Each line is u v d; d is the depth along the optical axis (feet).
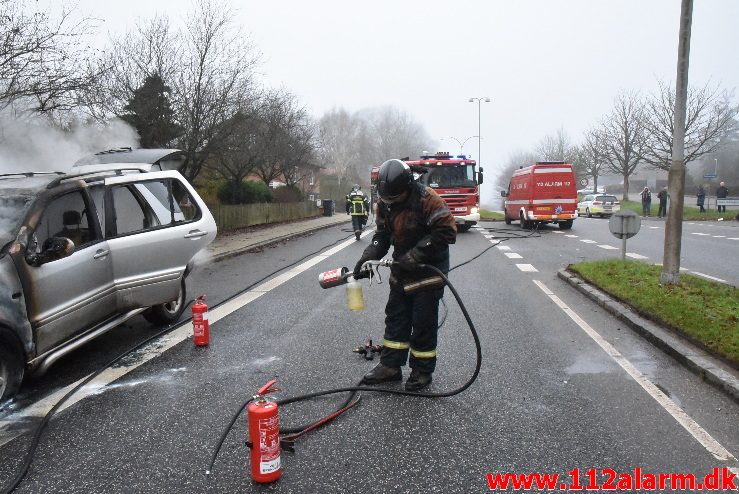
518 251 46.98
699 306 20.98
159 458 11.20
